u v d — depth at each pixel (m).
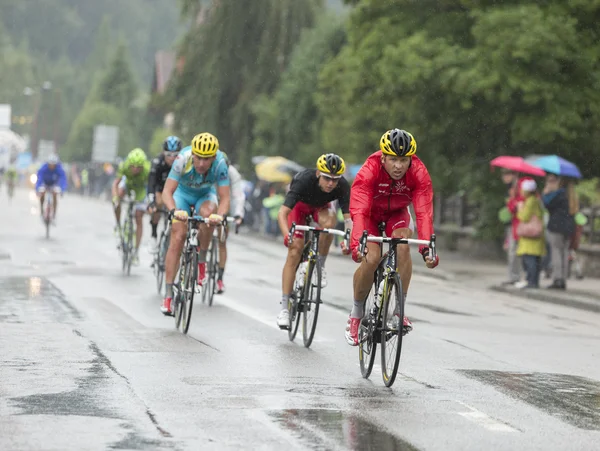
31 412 17.05
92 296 34.59
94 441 15.21
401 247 20.42
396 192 20.77
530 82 54.00
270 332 27.47
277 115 93.62
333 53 92.69
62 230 71.56
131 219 42.31
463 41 58.06
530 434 16.52
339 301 36.44
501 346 27.19
